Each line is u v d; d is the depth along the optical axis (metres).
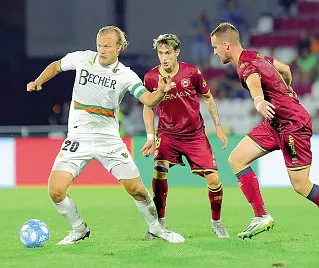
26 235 23.69
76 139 23.41
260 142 24.48
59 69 23.75
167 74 25.83
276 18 70.88
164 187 26.44
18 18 70.19
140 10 70.56
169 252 22.45
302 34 67.06
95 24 70.44
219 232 26.41
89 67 23.11
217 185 25.98
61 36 70.44
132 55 69.31
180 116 25.94
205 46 68.81
